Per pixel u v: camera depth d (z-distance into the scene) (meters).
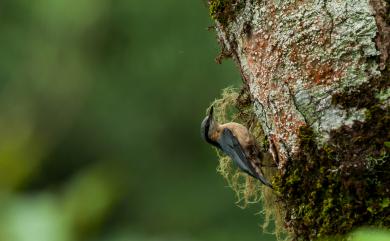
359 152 7.24
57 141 26.44
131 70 25.45
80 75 26.00
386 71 7.27
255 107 8.06
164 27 24.80
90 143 26.45
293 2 7.60
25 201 6.82
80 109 26.23
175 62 24.70
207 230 24.91
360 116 7.29
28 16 25.97
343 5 7.40
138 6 24.91
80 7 25.34
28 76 26.14
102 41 25.62
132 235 7.05
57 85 26.19
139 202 25.80
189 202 25.55
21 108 25.88
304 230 7.52
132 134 26.08
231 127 9.23
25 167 7.07
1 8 26.00
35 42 26.02
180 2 24.55
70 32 25.83
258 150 9.05
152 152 26.16
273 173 9.02
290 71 7.60
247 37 7.96
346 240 7.16
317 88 7.46
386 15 7.29
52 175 27.17
